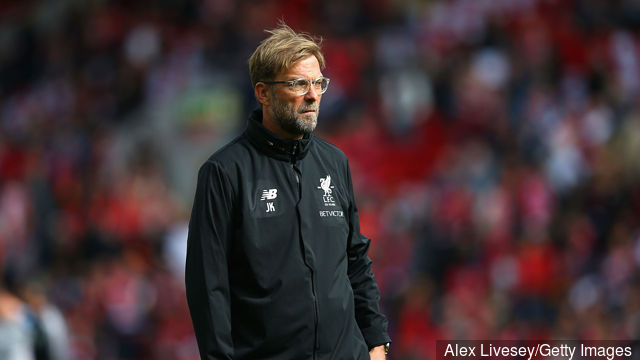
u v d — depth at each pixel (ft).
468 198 131.54
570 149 141.79
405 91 163.02
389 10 183.42
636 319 105.81
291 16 187.21
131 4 197.26
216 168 33.09
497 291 115.96
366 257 36.32
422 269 124.36
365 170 154.10
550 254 121.90
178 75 172.76
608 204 132.26
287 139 33.71
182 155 159.12
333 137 157.28
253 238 32.63
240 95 163.43
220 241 32.60
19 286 61.77
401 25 180.96
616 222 128.36
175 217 143.84
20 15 212.84
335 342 33.12
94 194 150.71
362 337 34.58
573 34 173.78
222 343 31.96
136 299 121.90
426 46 173.88
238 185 33.04
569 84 160.45
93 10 201.36
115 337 119.65
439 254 125.08
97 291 123.13
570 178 138.10
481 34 174.19
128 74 180.34
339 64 169.37
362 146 155.94
